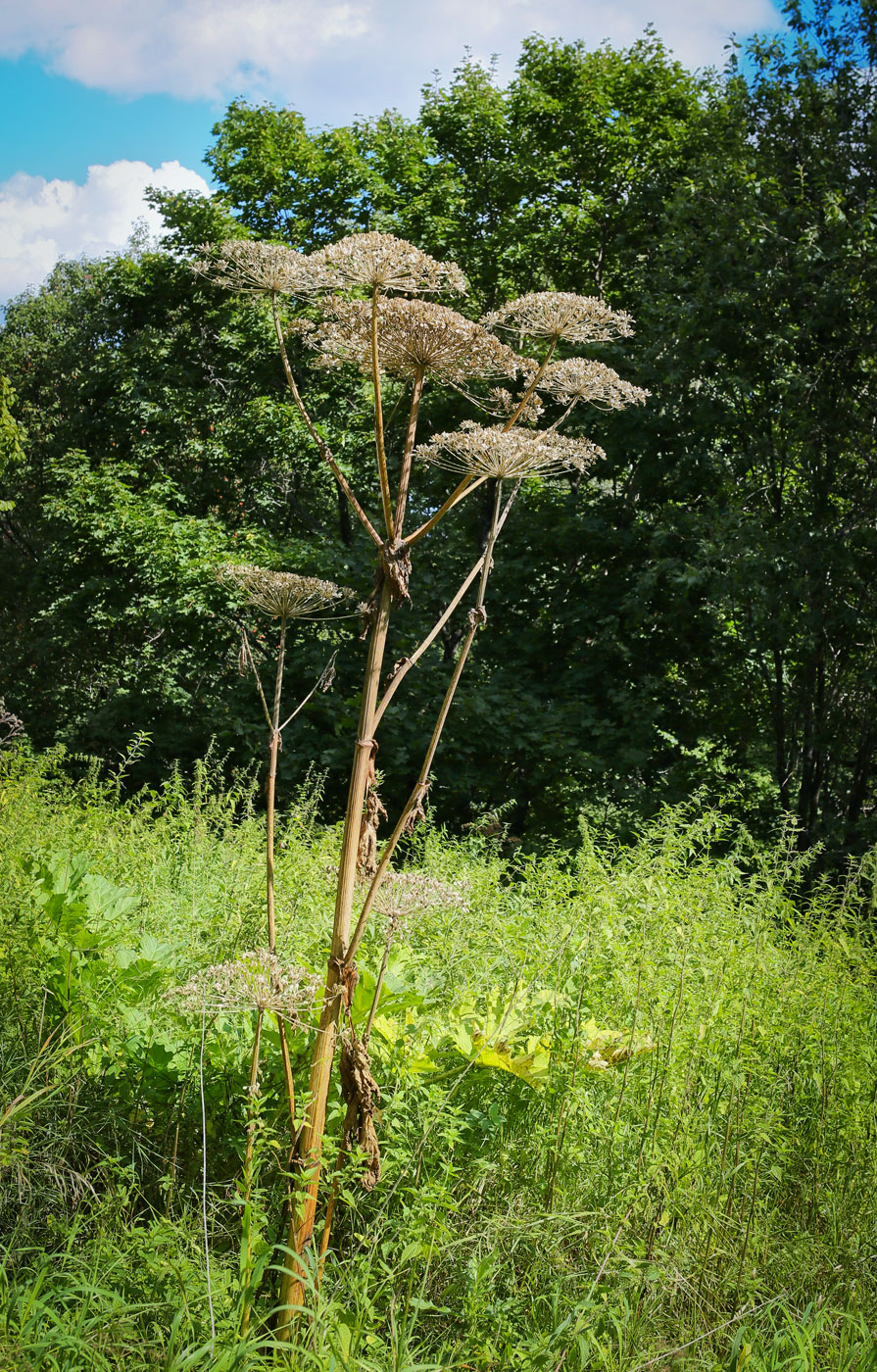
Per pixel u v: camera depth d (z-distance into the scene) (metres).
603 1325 2.65
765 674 12.66
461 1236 2.90
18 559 27.41
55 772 8.02
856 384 11.73
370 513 15.98
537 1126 3.30
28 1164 2.91
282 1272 2.44
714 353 11.59
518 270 16.42
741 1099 3.51
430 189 17.30
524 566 13.31
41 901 3.73
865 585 11.02
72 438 20.92
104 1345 2.28
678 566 11.41
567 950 3.95
